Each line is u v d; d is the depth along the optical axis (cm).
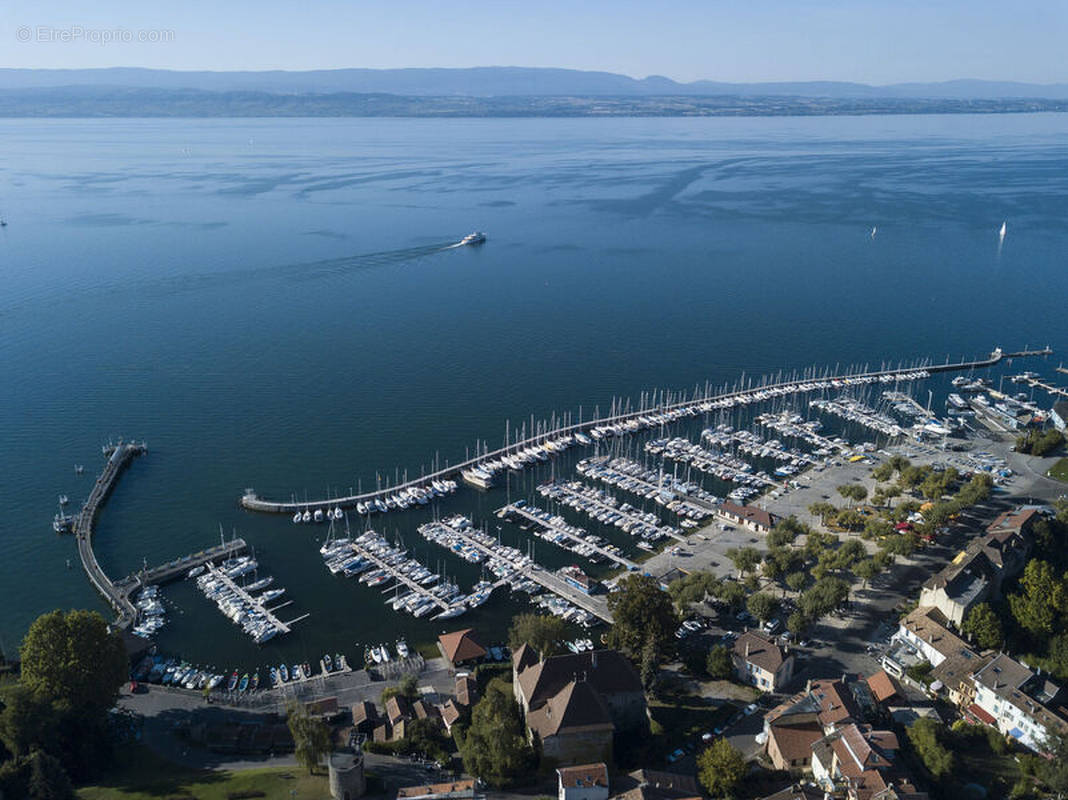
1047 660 16288
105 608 19875
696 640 17900
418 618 19425
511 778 13375
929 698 15738
